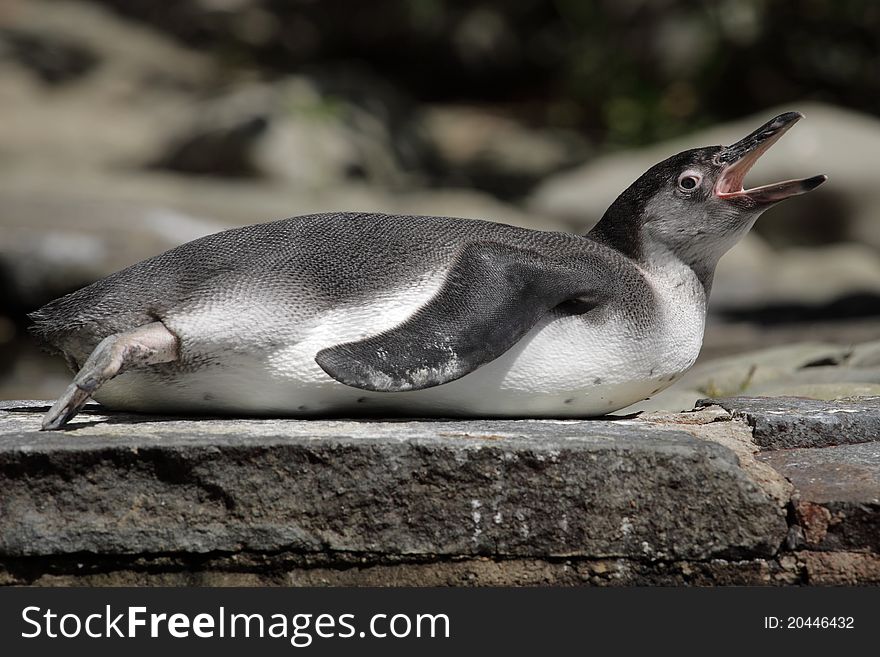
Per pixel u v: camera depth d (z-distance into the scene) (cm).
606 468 1312
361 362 1348
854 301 4050
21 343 3681
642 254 1588
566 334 1469
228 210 4697
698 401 1742
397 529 1315
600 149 7181
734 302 4209
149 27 8569
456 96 8419
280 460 1311
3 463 1307
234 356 1434
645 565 1328
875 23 6538
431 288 1441
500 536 1316
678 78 7169
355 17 8356
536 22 8331
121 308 1459
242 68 8225
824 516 1322
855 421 1544
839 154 5238
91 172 5666
